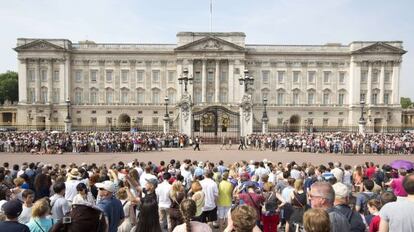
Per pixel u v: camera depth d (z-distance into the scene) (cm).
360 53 10394
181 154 4425
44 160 3800
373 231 880
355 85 10481
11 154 4509
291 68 10681
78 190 1148
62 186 1156
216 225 1534
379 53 10400
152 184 1301
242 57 10356
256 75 10650
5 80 14012
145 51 10575
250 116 5741
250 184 1343
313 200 707
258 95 10644
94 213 634
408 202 746
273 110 10644
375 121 10450
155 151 4891
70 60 10506
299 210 1162
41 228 880
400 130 9788
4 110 11488
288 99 10681
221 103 10406
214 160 3781
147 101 10688
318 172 1767
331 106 10662
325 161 3869
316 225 560
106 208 962
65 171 1762
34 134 5497
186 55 10344
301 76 10681
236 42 10419
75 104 10556
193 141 5538
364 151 4975
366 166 2248
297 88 10681
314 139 5234
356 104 10475
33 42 10131
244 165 2044
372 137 5691
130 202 1120
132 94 10675
